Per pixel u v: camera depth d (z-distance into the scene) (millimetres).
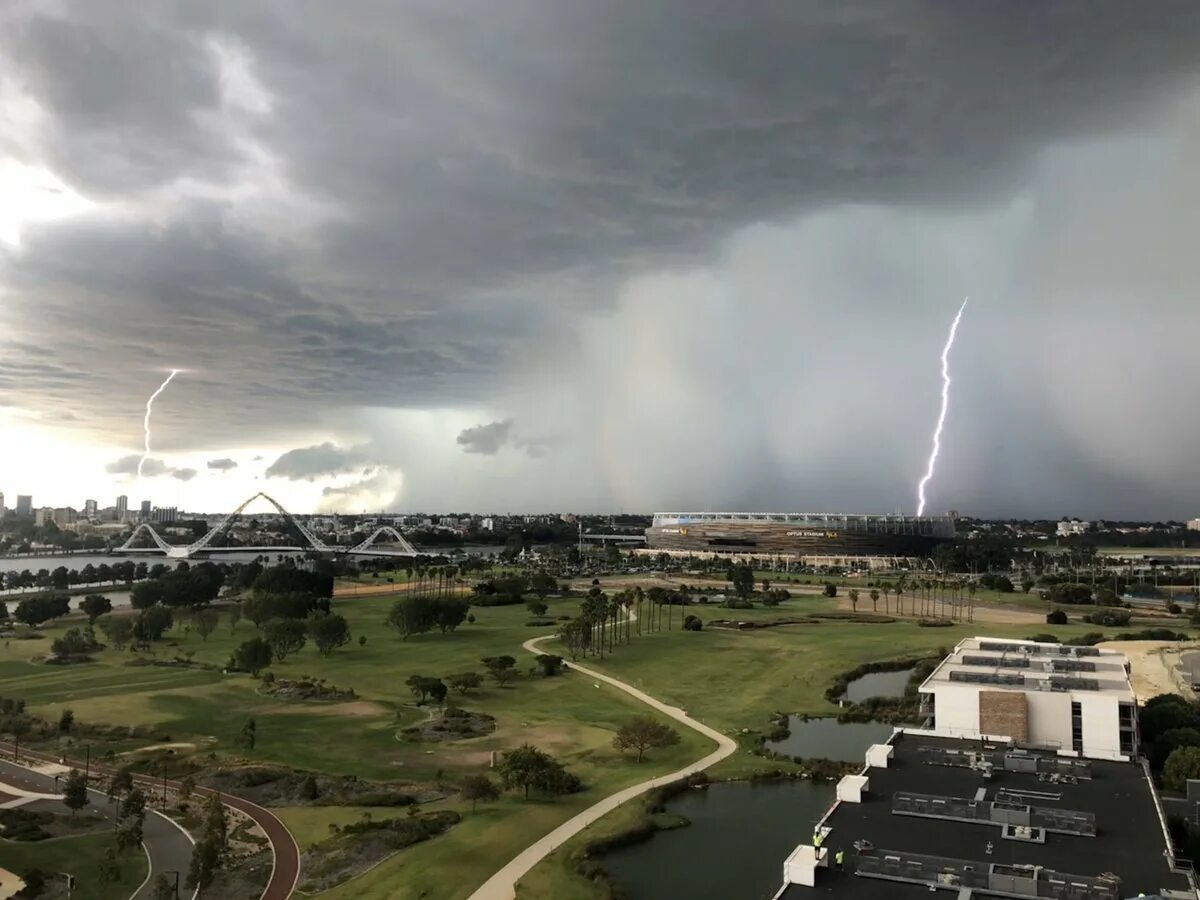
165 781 144375
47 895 106062
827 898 75688
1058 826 90375
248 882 109562
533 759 139250
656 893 107250
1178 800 119438
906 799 95688
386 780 147875
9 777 150625
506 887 106812
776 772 153000
